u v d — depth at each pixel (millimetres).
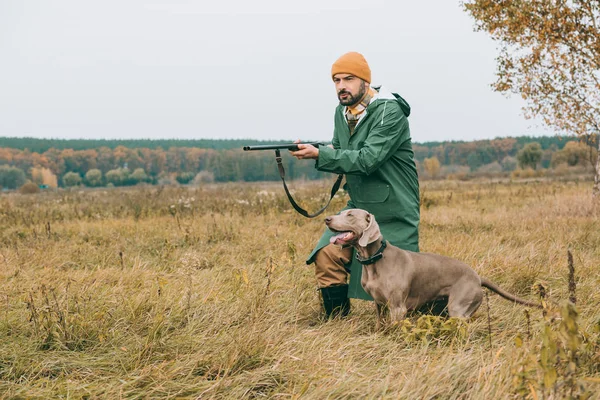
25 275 5613
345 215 4055
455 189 26125
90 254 6992
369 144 4121
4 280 5445
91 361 3406
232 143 191500
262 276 5438
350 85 4234
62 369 3301
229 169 91312
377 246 4051
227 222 9742
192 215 10961
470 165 145625
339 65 4227
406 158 4367
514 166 134500
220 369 3219
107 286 4914
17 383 3141
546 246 7000
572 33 12273
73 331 3762
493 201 15336
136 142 184750
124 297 4523
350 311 4574
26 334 3803
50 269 5918
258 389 3139
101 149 138250
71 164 131125
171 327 3975
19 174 109438
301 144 4129
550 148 127125
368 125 4258
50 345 3641
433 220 10062
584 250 6949
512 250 6672
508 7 12781
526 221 9586
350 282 4387
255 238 7883
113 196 19484
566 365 2807
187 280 5012
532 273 5465
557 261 6117
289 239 7750
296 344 3643
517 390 2617
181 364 3266
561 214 11094
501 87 13562
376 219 4395
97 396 2984
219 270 5918
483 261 5848
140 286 4973
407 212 4355
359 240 3975
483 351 3539
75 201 17266
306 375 3178
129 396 2990
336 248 4387
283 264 5973
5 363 3361
